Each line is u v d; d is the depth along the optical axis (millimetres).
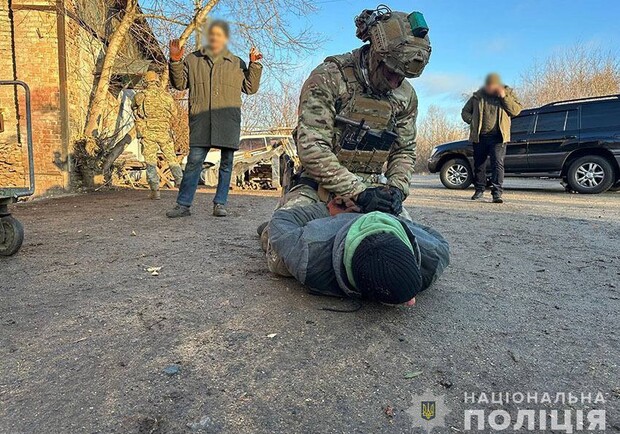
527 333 1719
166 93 6637
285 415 1182
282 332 1681
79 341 1602
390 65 2080
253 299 2033
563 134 8883
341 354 1515
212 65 4277
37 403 1224
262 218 4621
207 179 9844
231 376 1369
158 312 1884
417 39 2066
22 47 7293
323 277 1890
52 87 7395
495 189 6773
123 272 2504
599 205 6543
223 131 4379
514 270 2670
